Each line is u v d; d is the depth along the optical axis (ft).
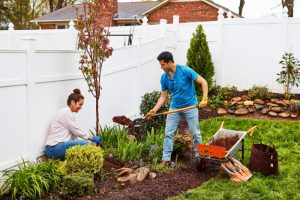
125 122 24.48
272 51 36.81
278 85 36.76
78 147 18.60
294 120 29.89
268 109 31.81
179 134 25.34
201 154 19.17
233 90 37.24
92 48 23.20
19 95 18.58
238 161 19.62
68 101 20.93
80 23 22.50
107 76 26.30
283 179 18.70
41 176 17.06
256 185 17.43
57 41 45.73
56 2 134.51
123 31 42.55
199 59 37.17
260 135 26.96
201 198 16.25
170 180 18.61
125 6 106.42
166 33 37.45
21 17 119.65
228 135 21.62
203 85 20.20
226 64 38.65
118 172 19.15
